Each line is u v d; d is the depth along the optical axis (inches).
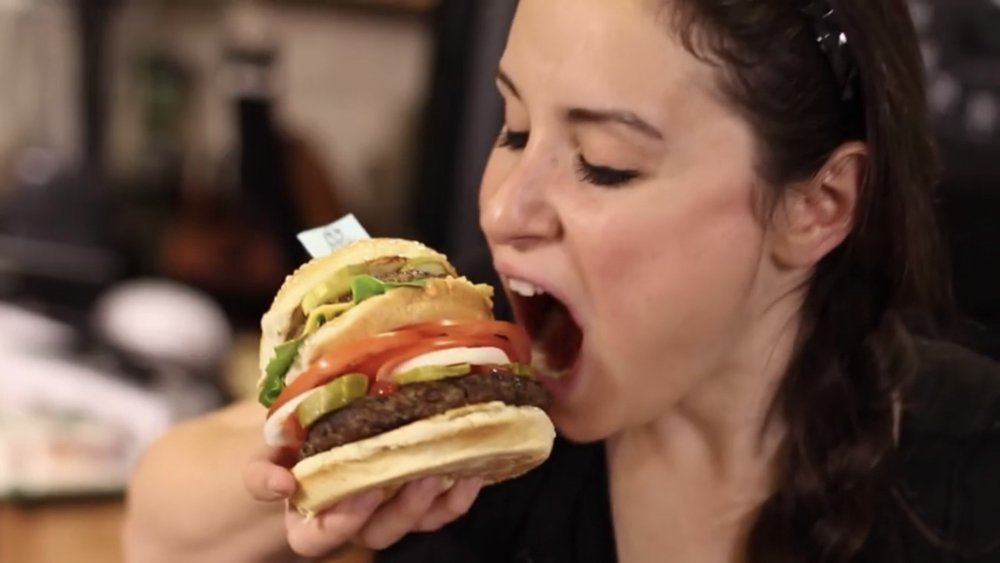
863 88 33.8
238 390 78.9
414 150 76.5
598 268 32.4
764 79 31.9
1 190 89.4
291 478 29.7
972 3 54.6
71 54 85.7
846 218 35.5
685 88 31.3
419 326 30.4
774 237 34.5
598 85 31.0
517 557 39.5
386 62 76.9
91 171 87.4
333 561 39.9
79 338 82.4
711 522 38.5
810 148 33.4
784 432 37.9
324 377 29.6
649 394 34.3
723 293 33.4
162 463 40.1
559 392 34.8
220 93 81.7
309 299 31.2
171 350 79.8
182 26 82.0
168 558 39.6
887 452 37.1
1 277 90.4
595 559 39.0
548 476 39.8
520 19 32.8
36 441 68.9
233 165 82.4
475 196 69.1
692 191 32.1
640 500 38.9
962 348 41.9
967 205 51.8
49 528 63.3
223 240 84.1
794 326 37.4
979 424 38.4
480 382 29.8
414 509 30.1
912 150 36.0
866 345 37.4
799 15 32.1
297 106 79.6
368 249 32.3
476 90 67.6
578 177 32.6
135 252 87.4
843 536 36.5
